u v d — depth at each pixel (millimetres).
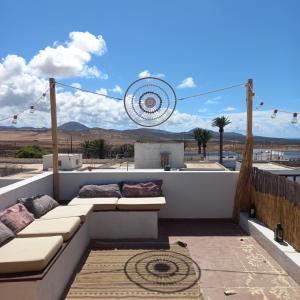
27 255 3330
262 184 6043
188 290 4082
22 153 37750
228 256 5113
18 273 3225
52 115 6738
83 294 4004
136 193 6316
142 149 20016
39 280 3227
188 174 6883
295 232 4727
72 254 4582
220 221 6945
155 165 20000
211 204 6941
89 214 5629
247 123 6652
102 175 6848
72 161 22500
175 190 6902
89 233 5797
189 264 4832
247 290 4070
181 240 5844
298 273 4180
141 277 4430
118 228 5871
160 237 6000
